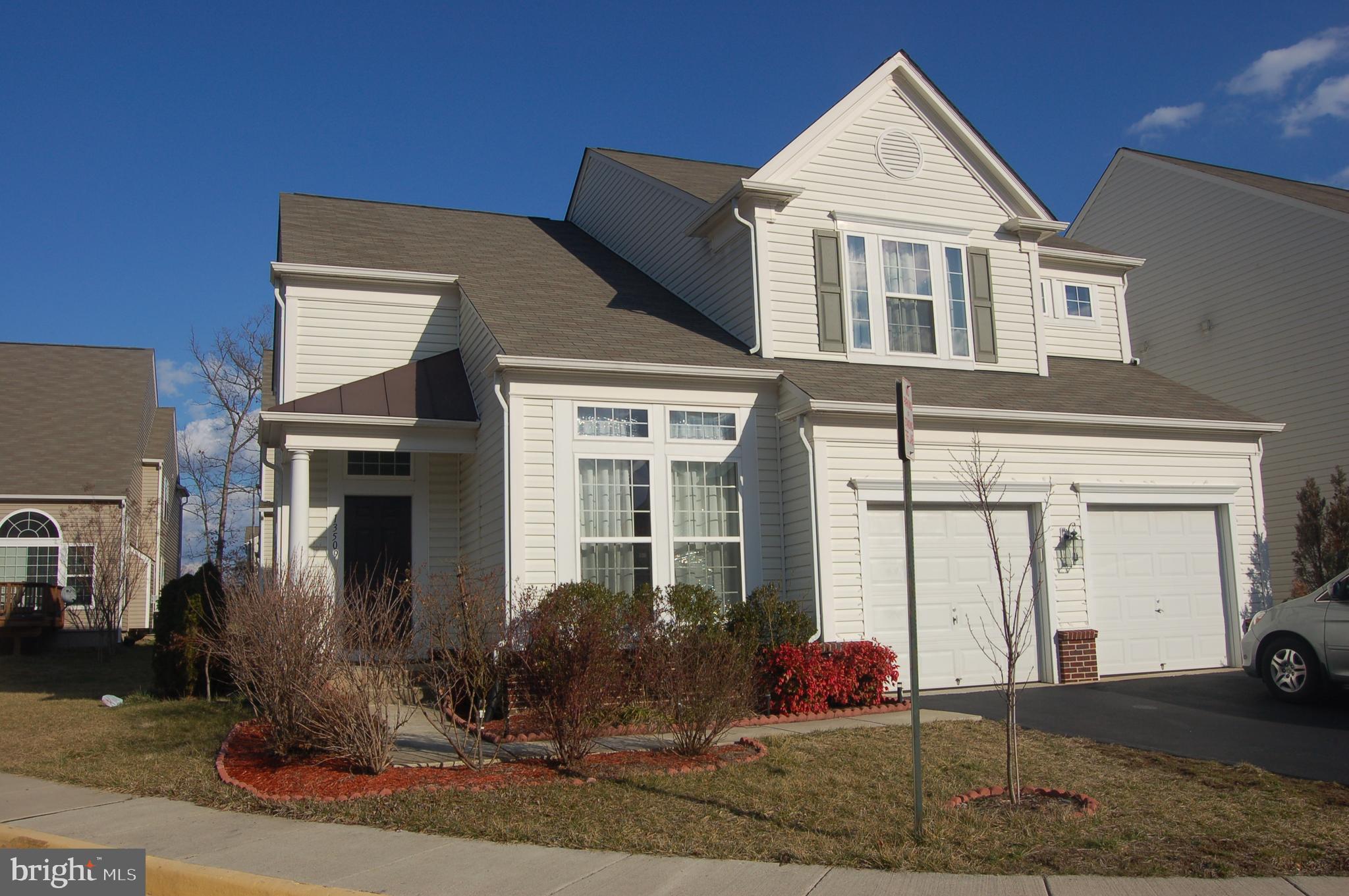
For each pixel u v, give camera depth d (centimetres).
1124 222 2452
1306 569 1795
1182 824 671
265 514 1941
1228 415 1528
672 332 1456
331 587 1081
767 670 1129
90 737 1059
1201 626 1483
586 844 644
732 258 1508
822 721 1090
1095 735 978
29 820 742
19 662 1905
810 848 626
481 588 993
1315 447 1962
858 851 616
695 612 1171
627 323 1460
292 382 1514
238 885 584
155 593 2789
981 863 593
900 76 1561
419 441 1366
